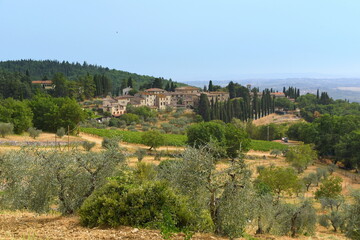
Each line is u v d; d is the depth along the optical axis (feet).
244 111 491.72
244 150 242.37
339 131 310.24
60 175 50.85
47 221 43.78
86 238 34.35
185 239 37.93
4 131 196.13
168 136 294.66
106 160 52.21
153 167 118.42
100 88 572.92
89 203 42.98
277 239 65.16
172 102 571.69
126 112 468.34
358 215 68.85
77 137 249.96
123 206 41.52
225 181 44.57
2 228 37.99
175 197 43.47
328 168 242.99
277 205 88.12
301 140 362.94
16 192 58.85
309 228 91.09
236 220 42.78
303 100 635.66
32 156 63.98
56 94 507.71
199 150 45.96
